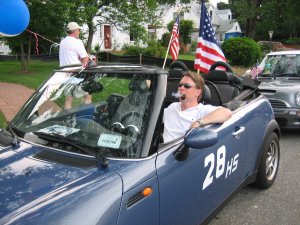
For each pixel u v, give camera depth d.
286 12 37.88
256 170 4.04
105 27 30.55
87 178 2.13
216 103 4.31
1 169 2.29
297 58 7.94
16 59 23.45
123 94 2.71
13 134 2.78
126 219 2.05
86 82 2.93
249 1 38.91
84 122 2.68
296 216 3.85
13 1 3.99
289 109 6.72
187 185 2.62
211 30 6.12
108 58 18.14
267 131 4.14
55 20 14.12
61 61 6.65
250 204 4.10
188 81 3.27
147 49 20.69
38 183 2.11
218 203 3.17
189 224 2.72
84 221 1.85
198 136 2.47
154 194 2.28
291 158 5.80
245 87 4.58
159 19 23.12
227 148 3.21
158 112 2.55
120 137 2.47
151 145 2.43
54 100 2.97
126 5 18.83
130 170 2.24
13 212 1.88
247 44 21.81
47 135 2.63
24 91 10.80
